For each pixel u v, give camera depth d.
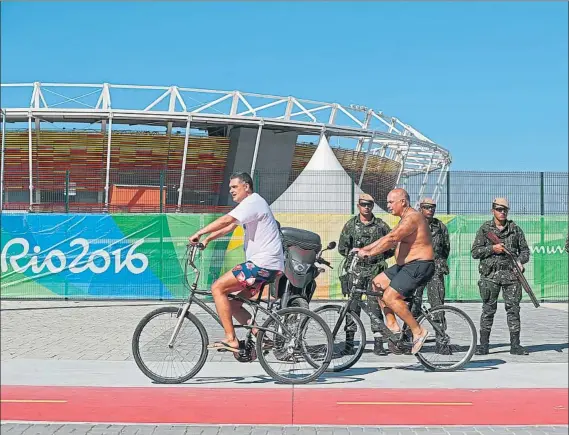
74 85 45.50
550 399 7.59
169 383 8.30
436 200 19.56
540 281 19.78
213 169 49.34
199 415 6.98
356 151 49.47
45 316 16.11
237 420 6.83
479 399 7.60
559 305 19.16
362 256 8.88
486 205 19.56
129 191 24.12
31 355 10.60
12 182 46.59
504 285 10.44
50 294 19.28
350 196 19.98
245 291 8.26
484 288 10.47
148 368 8.33
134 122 47.88
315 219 19.70
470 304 19.23
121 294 19.17
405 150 54.78
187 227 19.19
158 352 8.34
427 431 6.45
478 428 6.55
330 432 6.41
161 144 47.50
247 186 8.28
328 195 19.89
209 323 12.02
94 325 14.46
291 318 8.29
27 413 7.06
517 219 19.67
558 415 6.96
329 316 9.09
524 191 19.64
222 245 19.12
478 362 9.85
